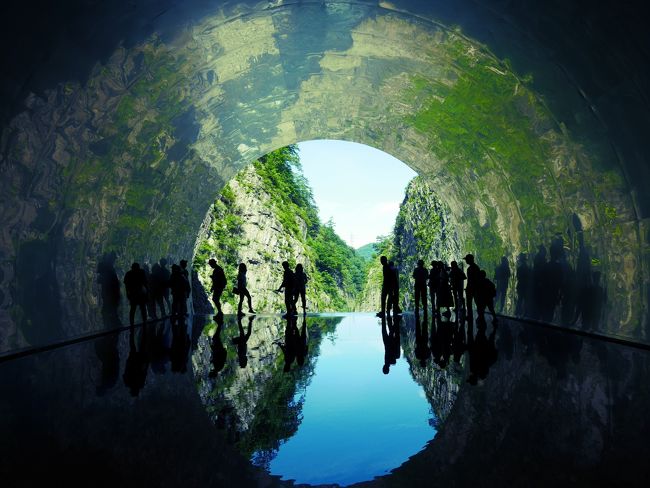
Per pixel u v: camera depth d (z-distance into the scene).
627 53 7.84
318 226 68.19
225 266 35.56
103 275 14.13
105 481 3.44
